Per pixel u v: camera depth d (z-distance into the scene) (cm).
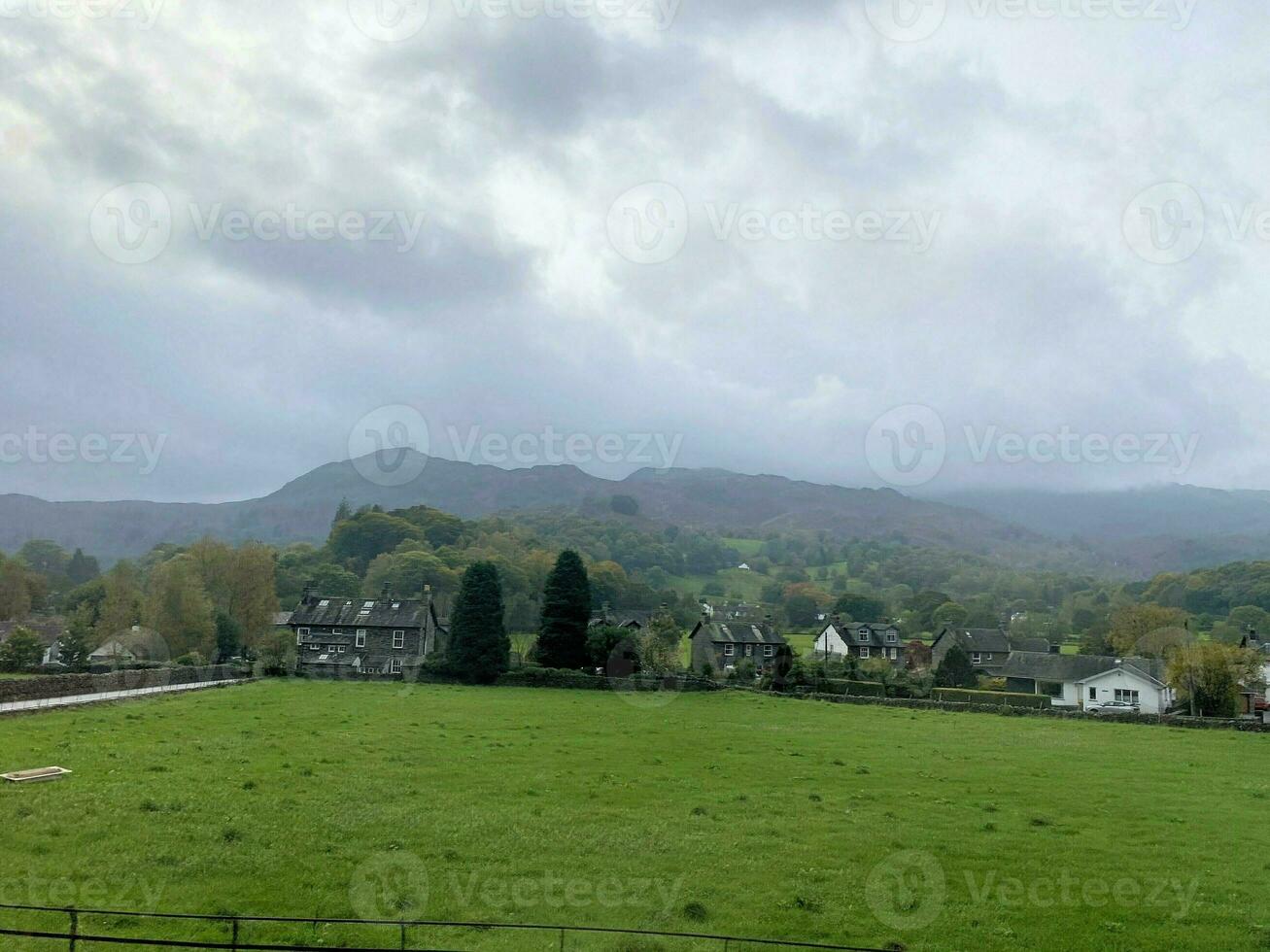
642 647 9075
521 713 5991
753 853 2683
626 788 3462
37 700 5125
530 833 2777
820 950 2038
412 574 12988
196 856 2431
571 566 9312
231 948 1850
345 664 10206
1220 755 4906
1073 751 4916
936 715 6825
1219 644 7725
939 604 16562
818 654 10194
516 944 2008
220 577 10294
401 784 3359
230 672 7994
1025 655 10594
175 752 3769
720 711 6588
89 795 2930
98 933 1966
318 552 15425
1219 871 2634
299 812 2886
